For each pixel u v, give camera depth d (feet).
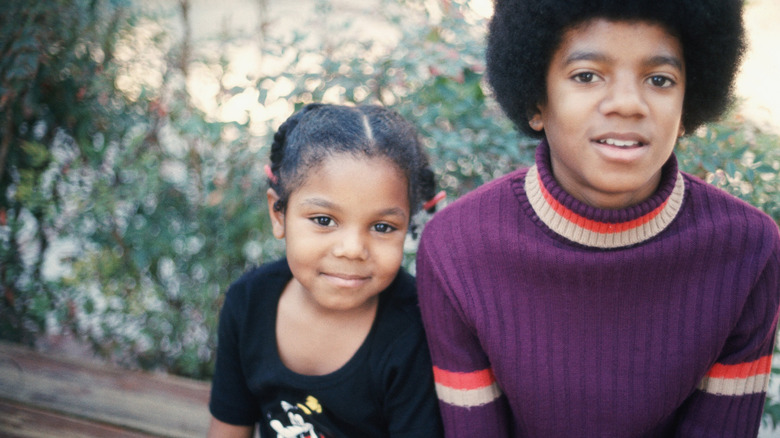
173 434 4.94
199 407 5.22
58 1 6.30
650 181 3.20
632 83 2.87
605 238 3.26
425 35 5.58
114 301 6.98
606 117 2.90
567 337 3.41
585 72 2.94
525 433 3.69
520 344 3.45
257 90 5.74
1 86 6.29
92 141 6.82
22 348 5.89
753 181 4.94
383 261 3.59
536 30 3.09
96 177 6.78
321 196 3.49
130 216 6.63
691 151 4.92
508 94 3.46
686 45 3.00
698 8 2.84
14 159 6.81
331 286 3.59
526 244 3.40
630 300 3.34
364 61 5.61
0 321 7.26
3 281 7.13
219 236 6.54
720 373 3.51
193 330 7.02
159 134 6.79
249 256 6.58
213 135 5.87
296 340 3.95
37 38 6.23
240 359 4.13
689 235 3.28
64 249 7.20
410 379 3.79
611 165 2.93
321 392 3.80
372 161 3.48
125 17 6.66
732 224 3.31
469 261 3.55
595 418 3.43
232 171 6.05
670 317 3.34
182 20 7.27
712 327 3.30
